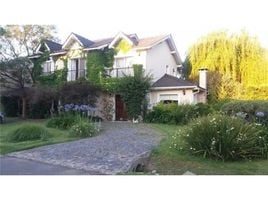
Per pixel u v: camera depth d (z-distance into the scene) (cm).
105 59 2495
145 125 1873
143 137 1338
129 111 2267
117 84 2333
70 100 2138
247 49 2655
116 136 1382
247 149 873
